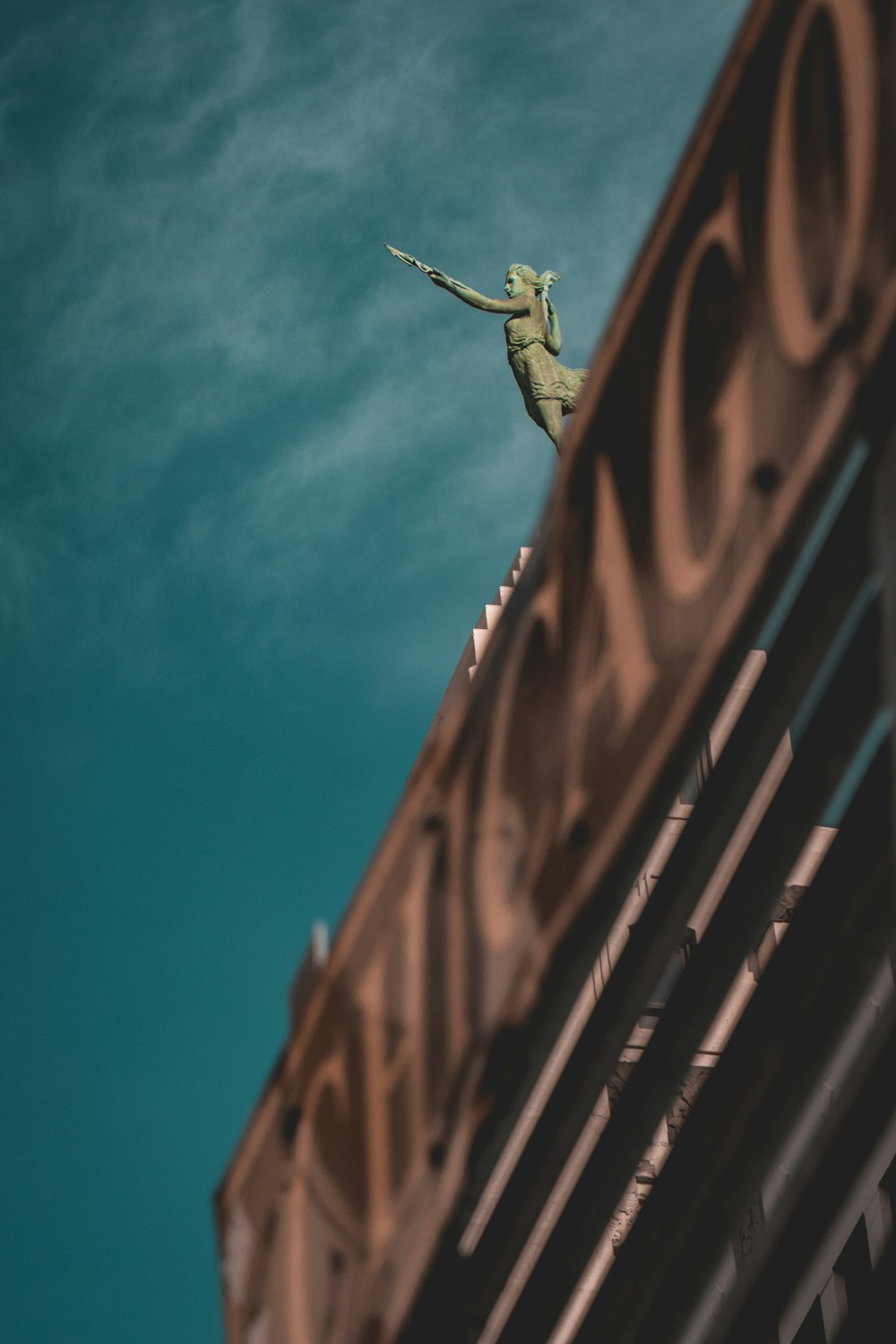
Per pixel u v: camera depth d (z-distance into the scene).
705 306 6.95
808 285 6.35
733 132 6.96
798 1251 8.96
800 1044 8.30
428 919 8.41
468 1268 8.55
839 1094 8.66
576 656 7.46
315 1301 8.89
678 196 7.24
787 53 6.70
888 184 5.96
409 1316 8.03
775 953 8.49
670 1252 8.88
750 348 6.63
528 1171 8.34
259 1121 9.81
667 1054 8.22
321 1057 9.25
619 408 7.40
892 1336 8.98
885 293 5.91
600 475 7.47
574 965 7.25
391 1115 8.48
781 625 7.12
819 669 6.96
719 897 8.64
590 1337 9.30
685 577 6.74
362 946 9.02
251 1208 9.76
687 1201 8.81
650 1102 8.28
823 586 6.89
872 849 7.95
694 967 8.12
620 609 7.17
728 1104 8.64
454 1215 7.83
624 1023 7.66
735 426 6.63
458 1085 7.90
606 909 7.04
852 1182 8.88
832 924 8.19
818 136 6.42
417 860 8.60
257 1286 9.52
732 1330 8.97
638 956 7.62
